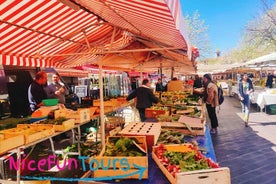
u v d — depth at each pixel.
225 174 2.17
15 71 8.05
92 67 11.27
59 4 3.62
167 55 7.31
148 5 1.68
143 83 6.94
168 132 3.88
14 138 2.98
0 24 3.48
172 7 1.46
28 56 4.82
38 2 3.36
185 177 2.10
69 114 4.44
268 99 12.21
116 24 4.14
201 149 3.22
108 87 16.45
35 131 3.41
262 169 5.14
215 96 8.28
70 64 6.23
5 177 3.71
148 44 5.55
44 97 5.76
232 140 7.46
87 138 5.78
